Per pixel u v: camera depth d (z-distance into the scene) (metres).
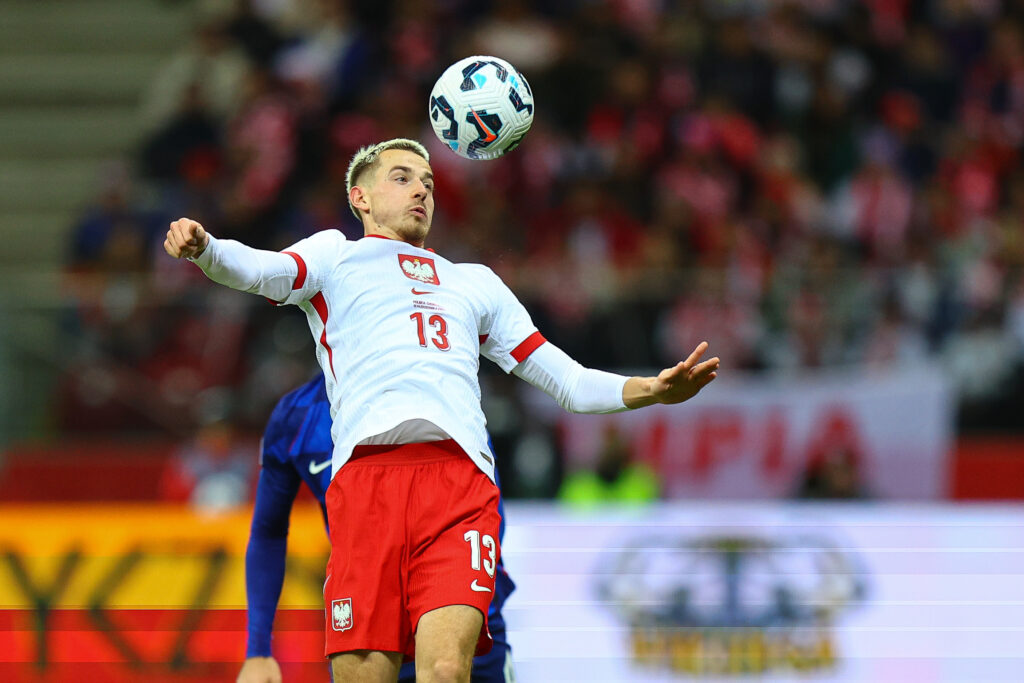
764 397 32.34
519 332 14.67
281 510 15.70
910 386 32.50
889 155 45.06
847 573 22.55
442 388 13.55
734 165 43.12
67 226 49.69
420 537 13.12
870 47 47.59
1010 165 45.53
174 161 45.94
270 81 46.50
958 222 41.19
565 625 22.41
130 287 33.72
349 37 47.53
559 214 40.91
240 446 32.78
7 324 33.56
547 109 44.59
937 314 33.19
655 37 46.41
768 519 22.77
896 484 32.28
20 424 33.38
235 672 22.05
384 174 14.58
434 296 14.06
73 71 54.34
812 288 32.94
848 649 22.33
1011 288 33.84
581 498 31.39
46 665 22.06
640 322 32.28
